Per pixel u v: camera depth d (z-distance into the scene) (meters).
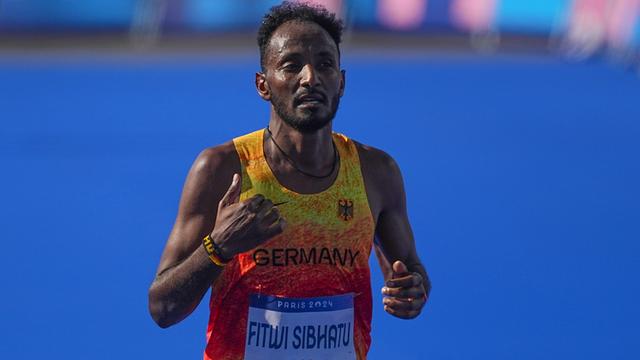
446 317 21.38
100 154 35.91
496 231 27.70
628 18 64.50
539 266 24.78
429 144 39.16
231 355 10.45
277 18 10.34
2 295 22.17
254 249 10.23
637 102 51.75
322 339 10.44
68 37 62.19
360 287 10.66
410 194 31.55
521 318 21.41
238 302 10.35
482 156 37.47
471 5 67.81
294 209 10.38
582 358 19.42
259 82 10.66
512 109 48.03
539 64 64.06
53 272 23.70
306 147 10.38
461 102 49.06
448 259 25.09
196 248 10.45
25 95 47.50
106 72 54.66
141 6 63.12
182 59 60.16
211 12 63.91
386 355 19.34
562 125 44.56
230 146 10.58
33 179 32.47
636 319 21.55
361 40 66.62
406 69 58.94
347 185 10.62
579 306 22.22
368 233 10.68
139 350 19.45
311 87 9.95
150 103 45.69
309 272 10.37
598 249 26.38
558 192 32.50
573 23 67.19
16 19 61.28
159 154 35.94
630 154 39.00
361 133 40.53
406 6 67.06
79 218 28.22
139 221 27.92
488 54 66.94
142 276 23.55
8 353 19.09
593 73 61.44
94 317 21.05
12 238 26.28
